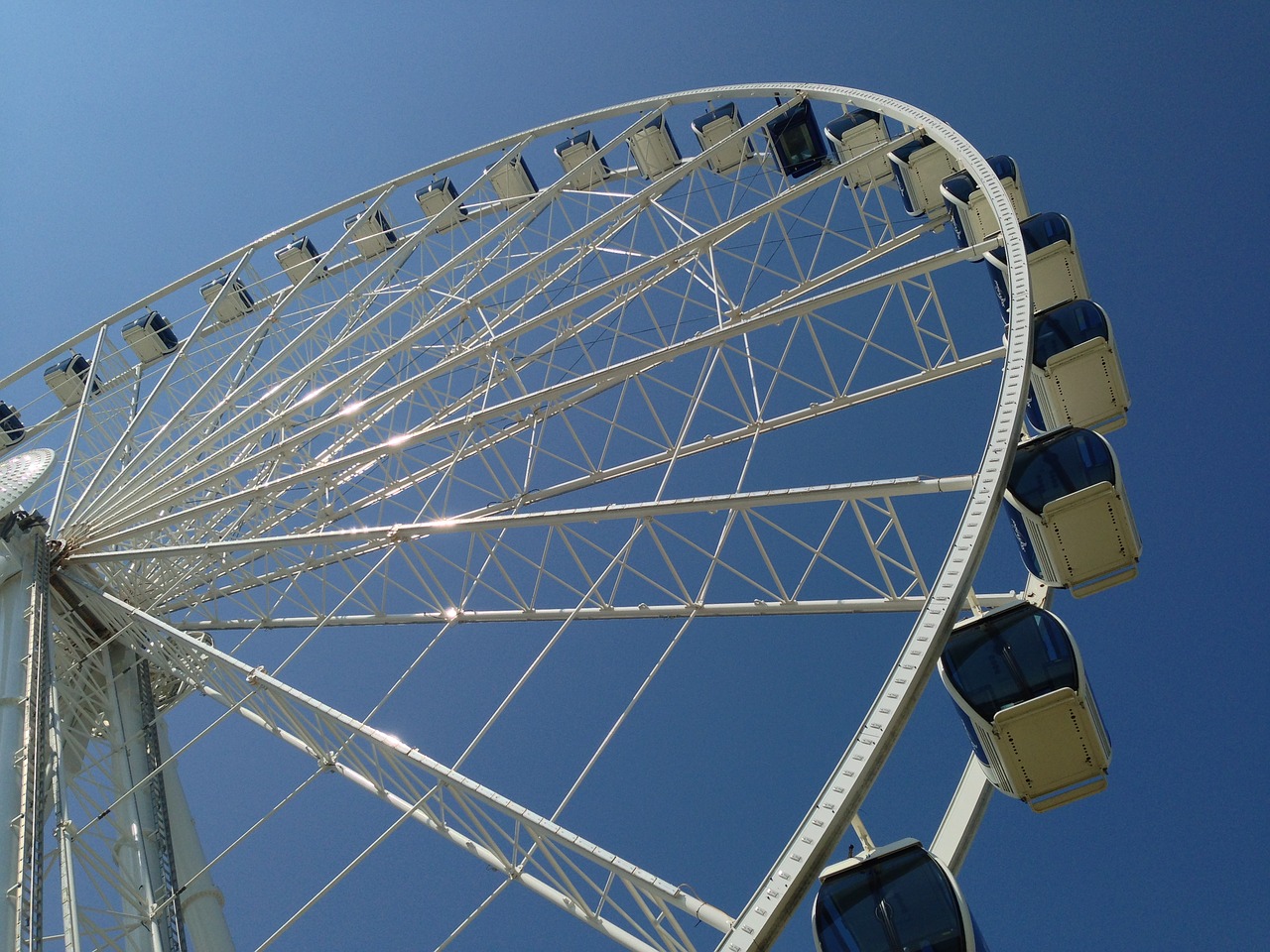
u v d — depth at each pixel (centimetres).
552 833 1195
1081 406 1447
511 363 1989
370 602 1956
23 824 1395
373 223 3341
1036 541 1192
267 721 1831
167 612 2286
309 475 1909
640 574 1421
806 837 796
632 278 1944
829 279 2022
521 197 2959
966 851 1019
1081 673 1023
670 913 1105
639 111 2656
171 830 1830
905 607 1269
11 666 1733
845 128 2548
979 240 1952
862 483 1183
